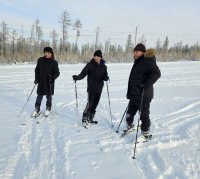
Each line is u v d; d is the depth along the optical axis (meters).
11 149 4.96
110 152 4.87
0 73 17.48
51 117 7.11
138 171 4.18
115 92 11.26
